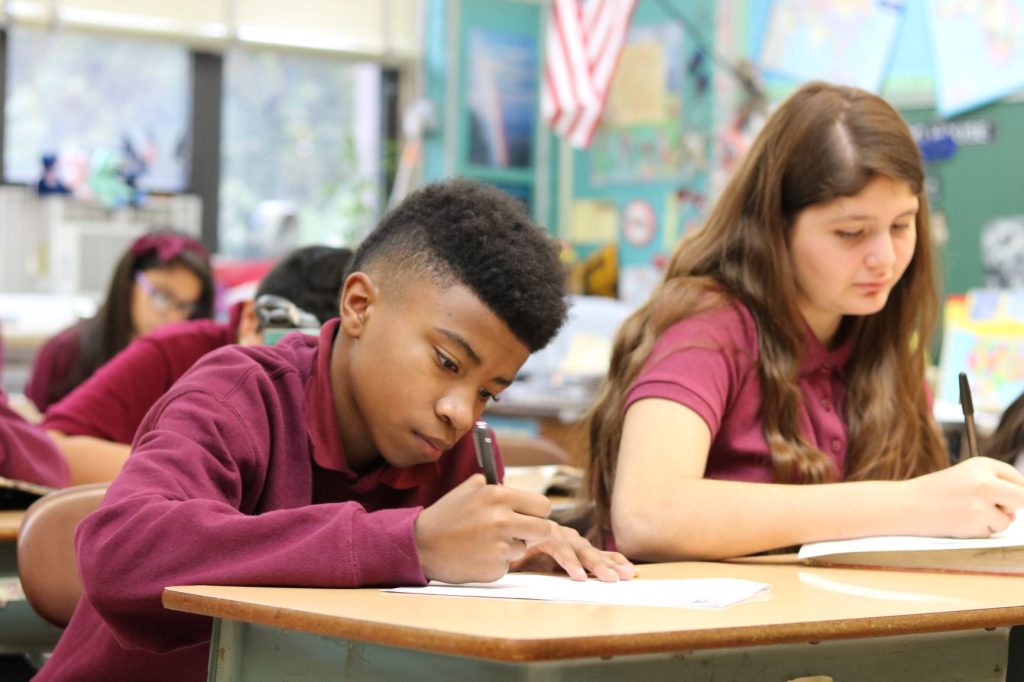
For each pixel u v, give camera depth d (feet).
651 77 18.56
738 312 5.28
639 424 4.84
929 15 14.94
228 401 3.81
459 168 20.13
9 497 6.21
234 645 3.06
